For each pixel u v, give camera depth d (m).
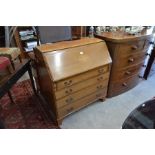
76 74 1.41
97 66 1.54
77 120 1.71
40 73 1.61
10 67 1.33
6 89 1.22
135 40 1.74
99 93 1.85
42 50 1.37
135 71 2.12
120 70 1.87
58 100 1.46
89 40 1.68
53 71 1.31
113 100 2.04
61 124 1.65
